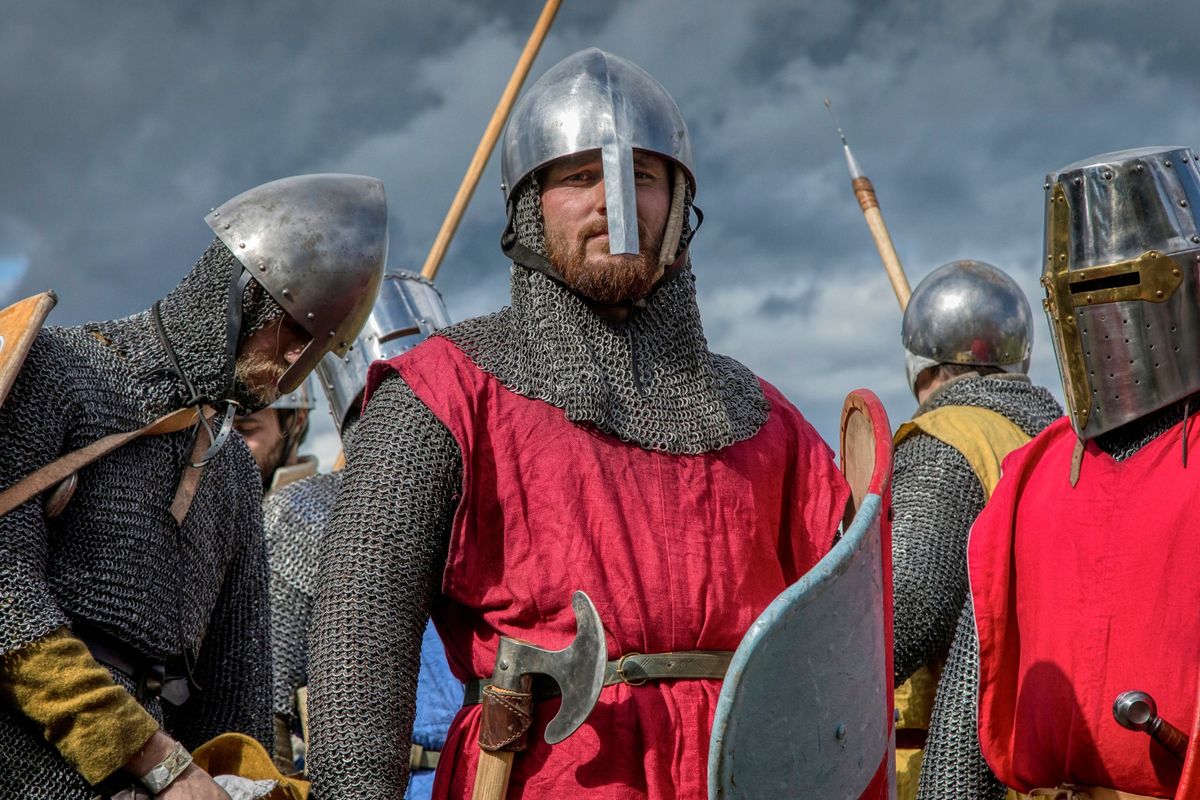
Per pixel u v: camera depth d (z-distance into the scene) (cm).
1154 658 316
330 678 319
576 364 338
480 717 322
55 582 322
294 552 488
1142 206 330
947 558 427
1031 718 340
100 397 331
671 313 353
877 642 318
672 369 349
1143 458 330
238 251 344
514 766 319
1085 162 337
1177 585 315
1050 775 337
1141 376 327
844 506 356
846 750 308
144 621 334
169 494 345
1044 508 347
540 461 331
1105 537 331
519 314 348
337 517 333
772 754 295
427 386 336
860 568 311
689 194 359
